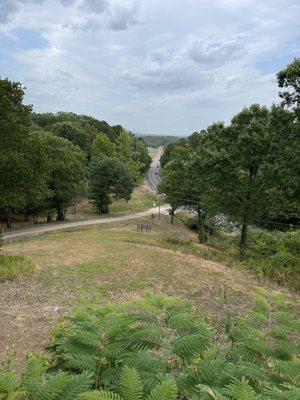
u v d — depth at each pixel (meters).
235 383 1.79
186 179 44.62
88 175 63.56
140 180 107.44
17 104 29.83
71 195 52.56
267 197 24.25
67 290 13.67
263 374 2.18
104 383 2.04
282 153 19.25
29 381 1.83
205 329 2.56
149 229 48.38
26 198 34.41
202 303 12.60
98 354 2.27
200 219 43.09
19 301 12.12
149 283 15.45
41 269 16.61
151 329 2.41
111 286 14.69
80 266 17.55
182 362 2.29
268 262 20.05
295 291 15.51
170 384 1.68
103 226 50.09
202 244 29.84
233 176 25.48
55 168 49.66
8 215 47.00
